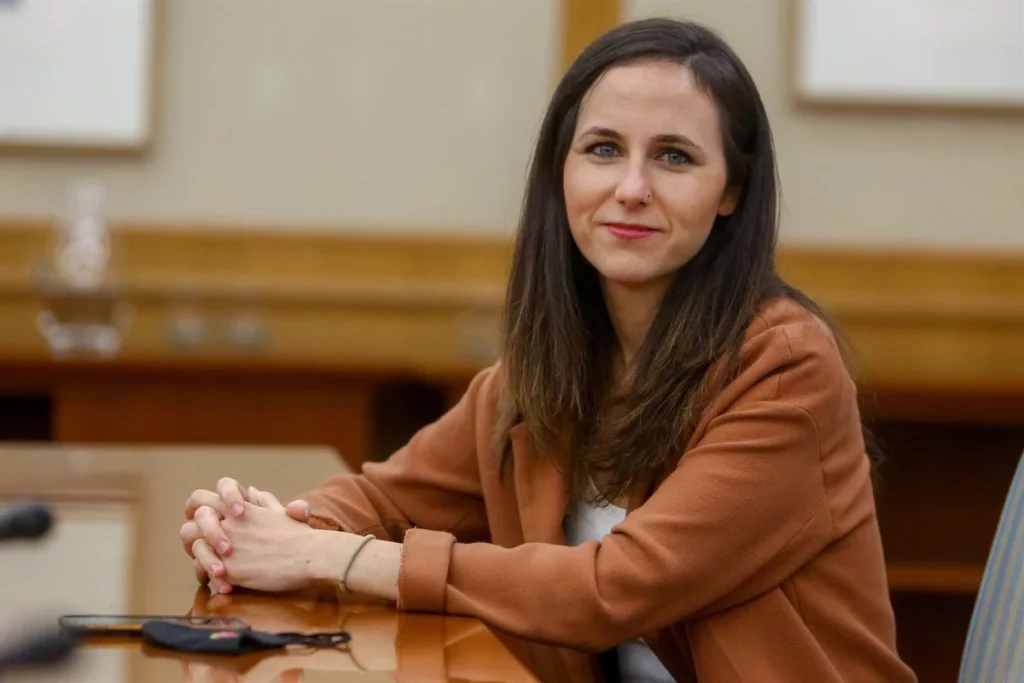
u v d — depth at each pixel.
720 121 2.18
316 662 1.59
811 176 6.35
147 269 6.28
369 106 6.36
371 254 6.34
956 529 5.13
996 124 6.34
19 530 2.29
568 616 1.94
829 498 2.12
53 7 6.24
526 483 2.31
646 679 2.31
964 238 6.38
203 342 6.25
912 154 6.36
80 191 6.27
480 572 1.96
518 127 6.38
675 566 1.97
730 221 2.26
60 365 4.98
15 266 6.22
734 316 2.19
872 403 3.87
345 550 2.00
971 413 4.68
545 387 2.29
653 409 2.16
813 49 6.30
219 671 1.52
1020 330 6.36
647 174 2.16
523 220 2.36
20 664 1.51
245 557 2.00
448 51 6.35
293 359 5.10
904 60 6.31
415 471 2.48
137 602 1.87
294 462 3.27
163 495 2.74
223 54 6.31
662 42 2.20
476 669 1.59
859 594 2.15
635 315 2.30
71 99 6.25
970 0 6.29
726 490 2.02
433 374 5.12
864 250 6.35
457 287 6.34
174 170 6.31
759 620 2.07
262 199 6.34
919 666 5.14
